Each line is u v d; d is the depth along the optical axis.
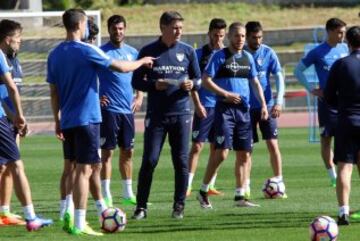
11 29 20.94
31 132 50.09
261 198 24.86
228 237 18.00
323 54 25.44
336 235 16.98
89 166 18.39
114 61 18.20
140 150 41.28
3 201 20.67
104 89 23.50
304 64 25.53
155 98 20.70
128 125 23.92
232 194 26.09
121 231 18.88
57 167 34.66
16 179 19.12
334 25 25.27
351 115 18.97
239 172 22.98
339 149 19.19
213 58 22.36
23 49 55.78
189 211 22.28
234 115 22.44
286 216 21.11
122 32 23.98
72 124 18.19
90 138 18.20
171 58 20.67
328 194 25.47
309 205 23.14
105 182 23.42
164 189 27.61
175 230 19.06
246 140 22.67
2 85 20.23
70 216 18.48
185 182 21.00
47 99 54.19
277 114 24.86
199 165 35.06
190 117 20.95
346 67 18.97
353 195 25.16
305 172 31.50
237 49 22.42
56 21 55.94
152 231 18.94
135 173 32.84
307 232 18.50
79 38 18.50
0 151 18.92
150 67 20.12
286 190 26.61
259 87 22.97
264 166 34.00
